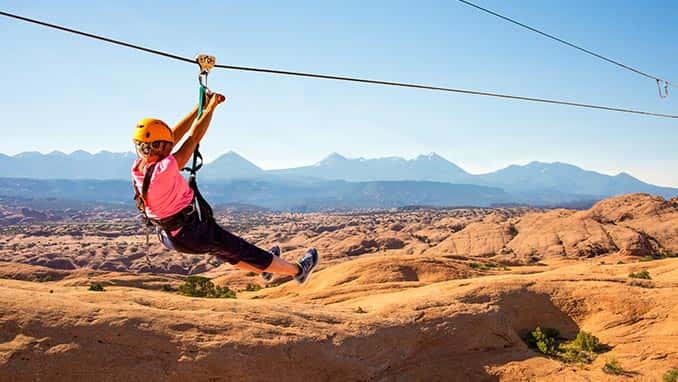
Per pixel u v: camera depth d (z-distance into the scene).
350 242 162.88
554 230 130.38
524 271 64.69
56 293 21.86
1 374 15.27
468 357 27.47
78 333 17.55
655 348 28.88
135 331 18.72
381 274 57.75
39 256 151.25
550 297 35.72
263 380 20.05
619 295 34.75
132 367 17.52
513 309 33.97
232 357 19.70
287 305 27.03
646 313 32.72
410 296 35.28
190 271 150.00
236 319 22.42
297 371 21.23
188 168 5.20
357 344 24.08
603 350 29.98
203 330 20.55
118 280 77.31
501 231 142.50
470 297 34.34
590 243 117.69
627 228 123.38
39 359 16.16
